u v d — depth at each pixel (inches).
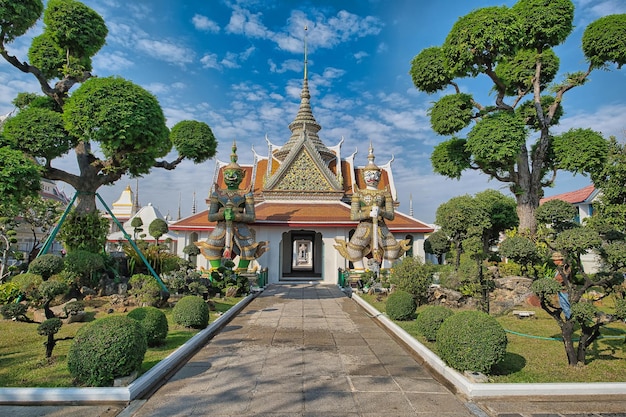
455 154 711.1
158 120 528.1
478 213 644.1
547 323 435.5
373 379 255.9
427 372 270.5
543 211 380.2
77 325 406.6
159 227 865.5
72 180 602.9
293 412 205.5
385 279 635.5
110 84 495.5
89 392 217.2
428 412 206.8
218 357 304.3
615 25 572.4
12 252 804.6
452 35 602.2
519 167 692.1
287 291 756.6
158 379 252.7
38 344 330.3
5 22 519.2
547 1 605.9
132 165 579.8
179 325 392.2
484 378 238.2
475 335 244.7
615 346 334.3
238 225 735.1
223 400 220.8
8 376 249.9
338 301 620.7
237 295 634.2
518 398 225.0
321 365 284.8
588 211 1005.8
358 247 745.6
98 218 613.6
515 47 587.2
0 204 471.5
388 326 410.6
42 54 637.3
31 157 546.6
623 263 275.9
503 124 599.5
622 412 208.7
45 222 909.2
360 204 754.8
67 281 502.9
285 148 1115.3
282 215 921.5
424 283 517.7
